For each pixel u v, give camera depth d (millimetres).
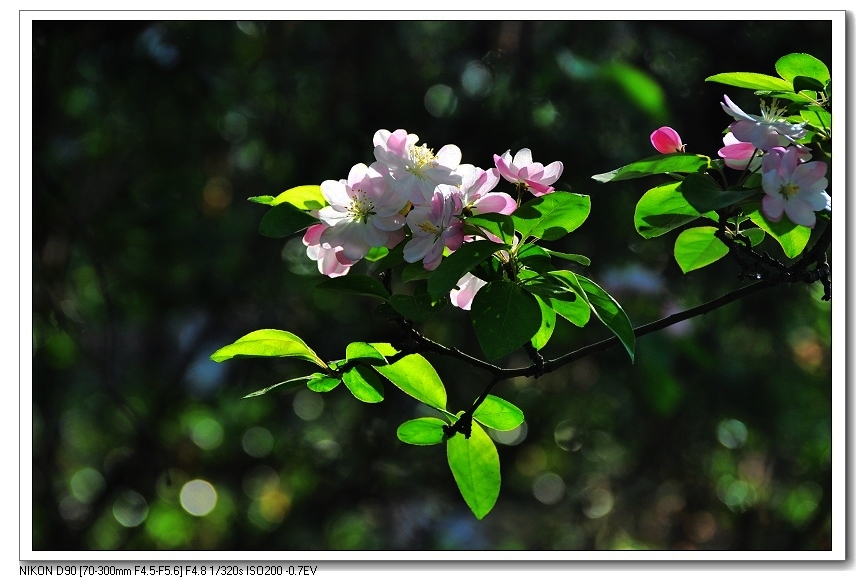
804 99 2174
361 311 6215
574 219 2078
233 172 6586
